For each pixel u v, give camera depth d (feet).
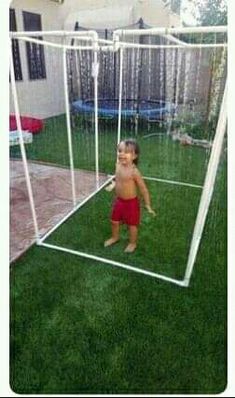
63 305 5.92
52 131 14.67
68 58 15.52
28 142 13.69
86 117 14.89
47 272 6.70
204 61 10.27
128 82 14.01
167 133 11.87
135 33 6.17
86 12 16.19
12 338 5.31
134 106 13.38
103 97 14.87
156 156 10.91
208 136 10.89
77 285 6.36
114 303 5.91
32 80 15.57
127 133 12.92
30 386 4.63
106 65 14.34
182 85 11.41
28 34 6.33
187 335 5.31
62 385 4.67
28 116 15.67
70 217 8.69
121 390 4.58
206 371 4.79
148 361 4.95
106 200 9.50
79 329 5.48
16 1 14.67
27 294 6.13
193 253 6.07
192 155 10.94
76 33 7.11
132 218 7.06
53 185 10.71
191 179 9.88
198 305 5.85
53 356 5.06
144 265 6.86
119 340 5.27
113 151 12.57
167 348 5.12
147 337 5.32
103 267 6.81
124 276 6.57
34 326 5.50
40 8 15.70
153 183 9.68
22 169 11.90
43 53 15.40
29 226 8.27
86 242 7.61
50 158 12.70
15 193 10.08
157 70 12.96
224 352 5.03
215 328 5.40
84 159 12.45
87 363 4.95
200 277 6.44
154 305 5.89
